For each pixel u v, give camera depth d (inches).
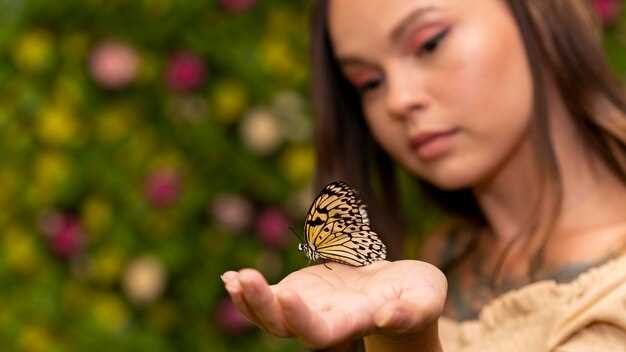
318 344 56.7
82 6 157.4
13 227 158.6
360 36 88.3
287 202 156.6
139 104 158.6
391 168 104.8
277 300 55.7
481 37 85.7
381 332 59.6
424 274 62.9
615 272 76.9
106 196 157.6
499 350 83.4
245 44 155.9
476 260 96.0
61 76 157.9
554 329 77.1
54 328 157.8
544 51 88.2
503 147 86.9
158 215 156.6
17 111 157.6
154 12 156.6
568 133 88.5
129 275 156.3
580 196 87.0
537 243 87.1
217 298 158.4
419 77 86.8
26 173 158.1
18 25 157.6
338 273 66.1
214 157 157.0
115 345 156.5
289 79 156.3
